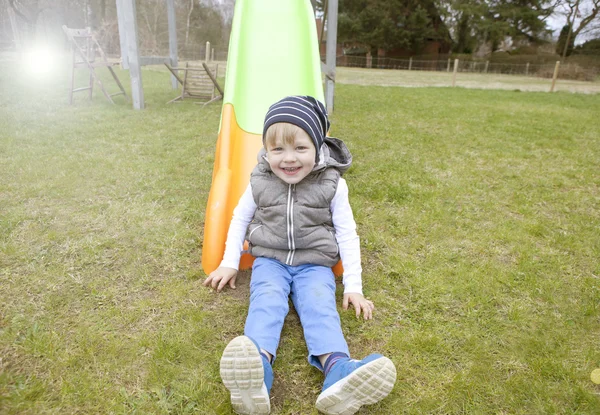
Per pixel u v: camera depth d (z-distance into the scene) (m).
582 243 3.02
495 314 2.22
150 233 2.85
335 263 2.19
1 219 2.90
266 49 4.40
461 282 2.47
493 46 40.22
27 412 1.55
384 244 2.88
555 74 16.06
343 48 41.09
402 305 2.26
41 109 6.43
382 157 4.80
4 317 2.01
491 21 37.53
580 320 2.19
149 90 9.27
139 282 2.34
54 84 9.16
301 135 1.96
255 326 1.78
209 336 1.96
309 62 4.32
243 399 1.54
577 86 20.02
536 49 39.78
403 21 37.88
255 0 4.94
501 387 1.76
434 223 3.21
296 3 4.96
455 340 2.02
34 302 2.13
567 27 39.03
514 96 12.66
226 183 2.72
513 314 2.20
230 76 3.73
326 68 7.08
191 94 8.04
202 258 2.46
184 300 2.21
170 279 2.39
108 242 2.70
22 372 1.72
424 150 5.18
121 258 2.56
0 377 1.66
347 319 2.12
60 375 1.72
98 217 3.03
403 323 2.13
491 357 1.92
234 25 4.52
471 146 5.48
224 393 1.69
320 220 2.13
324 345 1.74
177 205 3.29
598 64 33.25
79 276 2.36
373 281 2.47
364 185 3.87
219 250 2.44
